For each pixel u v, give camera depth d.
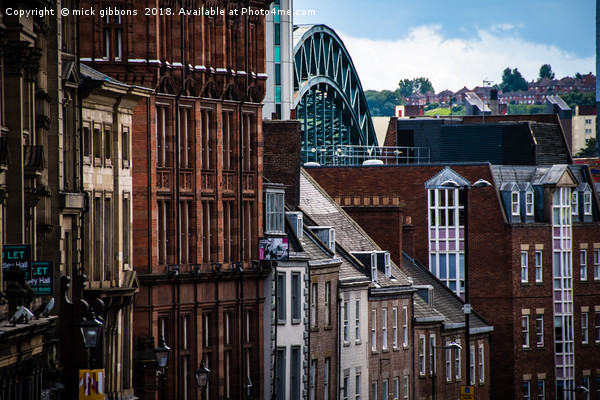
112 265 152.50
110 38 166.12
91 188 146.62
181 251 176.12
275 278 190.50
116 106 153.12
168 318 171.75
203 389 151.75
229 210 188.50
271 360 193.62
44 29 129.50
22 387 113.44
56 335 134.38
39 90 128.50
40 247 132.75
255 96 194.12
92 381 116.00
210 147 184.00
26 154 121.69
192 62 178.38
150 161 166.75
